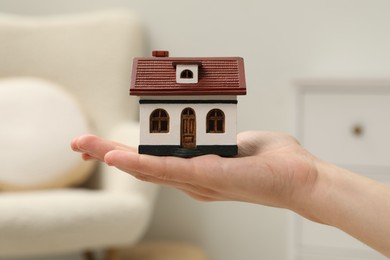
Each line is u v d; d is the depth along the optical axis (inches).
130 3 50.1
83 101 45.6
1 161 38.5
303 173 21.9
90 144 21.6
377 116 37.2
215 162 20.8
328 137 37.9
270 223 47.6
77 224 32.9
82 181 42.1
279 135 24.8
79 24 46.6
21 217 32.1
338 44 46.3
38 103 39.8
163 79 23.4
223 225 48.6
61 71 46.1
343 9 46.1
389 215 21.3
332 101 37.7
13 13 51.9
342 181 22.0
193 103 23.2
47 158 39.0
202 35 48.7
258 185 21.2
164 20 49.3
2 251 32.6
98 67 45.7
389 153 37.2
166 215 49.6
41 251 33.2
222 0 48.2
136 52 46.1
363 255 37.4
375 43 45.7
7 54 45.6
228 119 23.2
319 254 38.0
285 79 47.2
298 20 47.0
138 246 46.3
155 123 23.3
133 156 20.4
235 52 48.2
